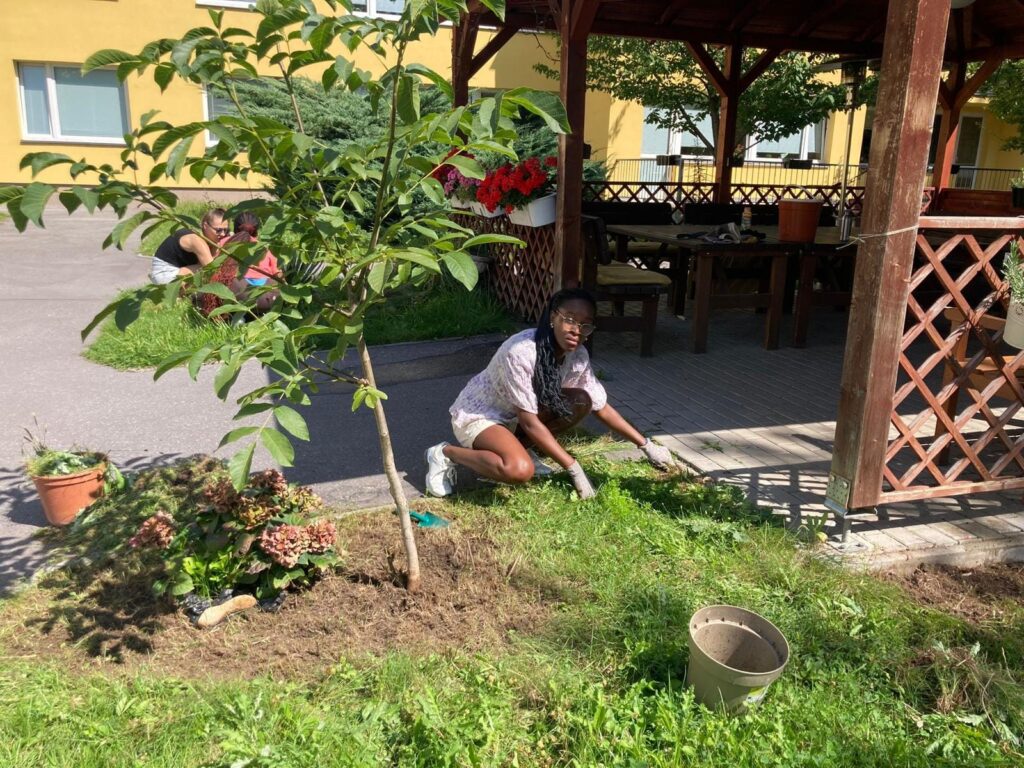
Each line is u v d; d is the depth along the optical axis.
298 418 2.12
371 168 2.42
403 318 7.71
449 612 3.02
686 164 19.55
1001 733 2.47
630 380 6.18
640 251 9.05
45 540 3.53
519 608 3.05
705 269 6.90
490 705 2.45
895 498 3.53
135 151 2.15
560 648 2.81
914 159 3.11
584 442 4.74
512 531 3.60
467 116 2.20
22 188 1.85
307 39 2.15
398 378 6.11
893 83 3.07
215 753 2.28
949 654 2.81
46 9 15.84
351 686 2.57
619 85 14.32
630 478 4.20
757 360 6.84
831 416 5.38
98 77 16.73
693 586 3.19
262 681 2.58
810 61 12.88
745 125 14.02
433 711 2.35
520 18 8.33
